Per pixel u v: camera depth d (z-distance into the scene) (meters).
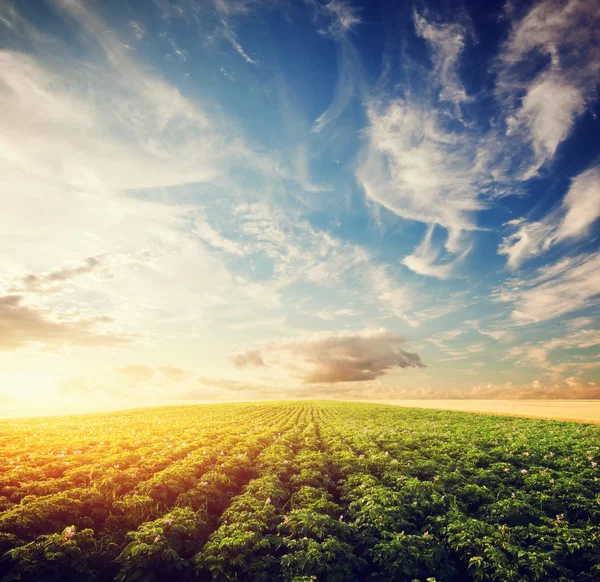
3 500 12.29
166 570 9.44
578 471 16.73
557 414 44.59
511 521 12.04
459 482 15.39
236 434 27.80
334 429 33.06
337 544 10.20
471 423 36.09
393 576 9.66
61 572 8.92
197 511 12.81
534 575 9.09
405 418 43.88
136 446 22.05
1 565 9.17
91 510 12.47
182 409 70.44
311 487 14.96
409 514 12.60
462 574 10.02
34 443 22.34
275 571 9.94
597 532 10.70
